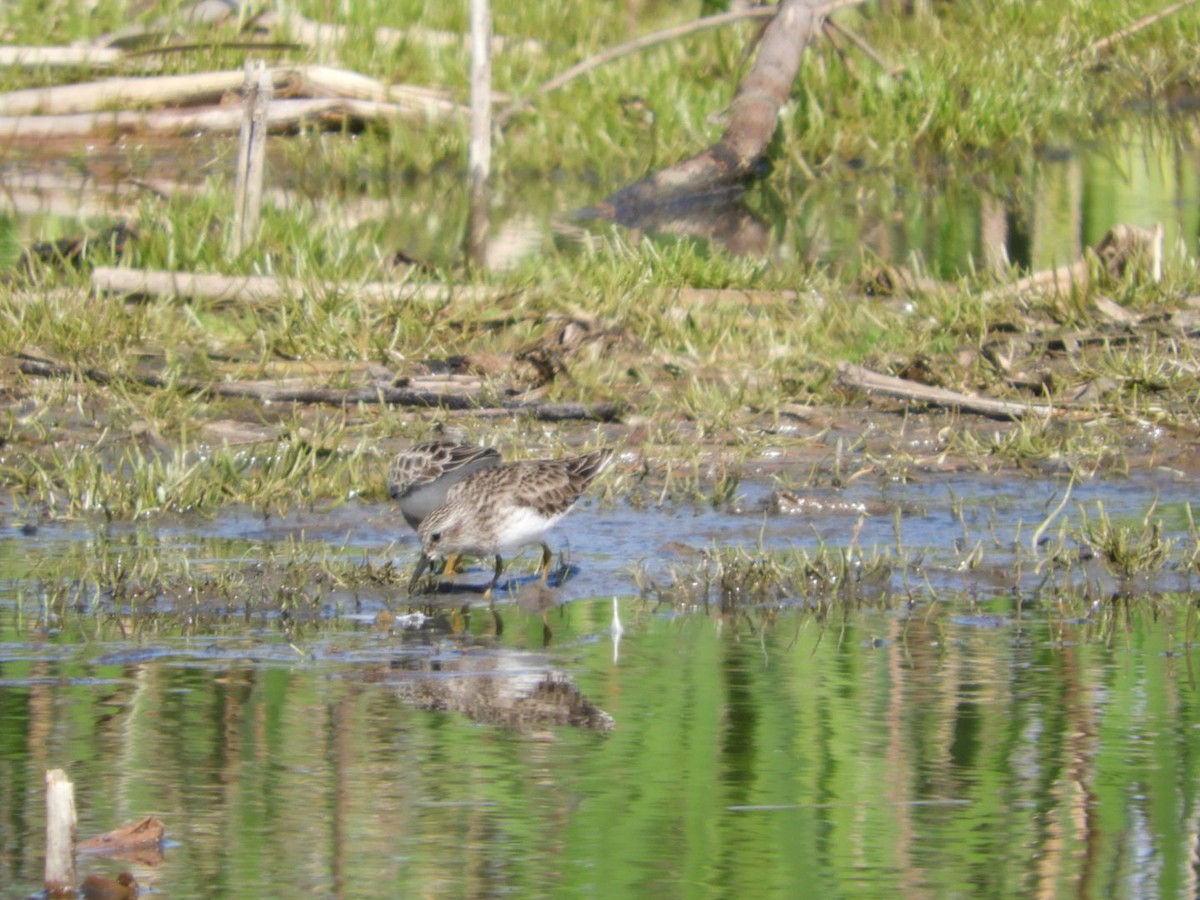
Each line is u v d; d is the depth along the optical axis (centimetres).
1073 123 3306
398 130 2948
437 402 1695
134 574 1227
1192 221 2533
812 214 2691
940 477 1550
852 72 3144
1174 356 1788
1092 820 813
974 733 928
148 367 1781
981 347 1839
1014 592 1234
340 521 1420
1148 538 1309
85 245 2119
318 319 1870
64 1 3372
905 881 746
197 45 3092
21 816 812
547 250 2331
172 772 866
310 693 993
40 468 1464
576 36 3419
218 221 2273
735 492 1502
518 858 768
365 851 774
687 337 1836
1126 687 1009
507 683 1015
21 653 1066
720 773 871
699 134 3009
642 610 1191
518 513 1202
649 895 729
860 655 1077
